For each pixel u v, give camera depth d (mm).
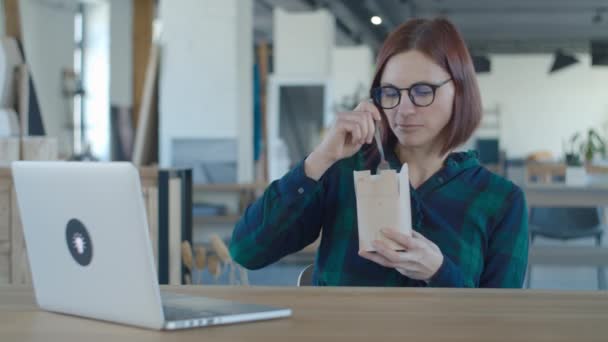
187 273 3740
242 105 8688
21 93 6879
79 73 10133
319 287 1534
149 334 1116
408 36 1857
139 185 1117
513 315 1234
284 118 11734
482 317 1217
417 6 17125
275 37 12719
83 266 1223
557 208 5902
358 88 17188
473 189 1918
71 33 9242
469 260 1848
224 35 8461
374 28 17672
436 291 1478
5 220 3551
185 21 8508
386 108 1871
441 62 1834
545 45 21828
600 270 5648
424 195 1901
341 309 1290
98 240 1182
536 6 16953
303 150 11688
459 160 1972
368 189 1527
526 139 21312
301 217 1925
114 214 1140
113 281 1176
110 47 10125
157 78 5746
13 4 7461
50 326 1193
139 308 1147
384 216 1524
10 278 3562
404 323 1173
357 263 1885
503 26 19828
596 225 5840
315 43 12625
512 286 1885
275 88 11828
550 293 1457
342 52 17609
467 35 21266
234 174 8461
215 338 1077
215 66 8477
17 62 7043
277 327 1148
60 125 9094
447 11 17672
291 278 6332
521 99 21359
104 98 10211
